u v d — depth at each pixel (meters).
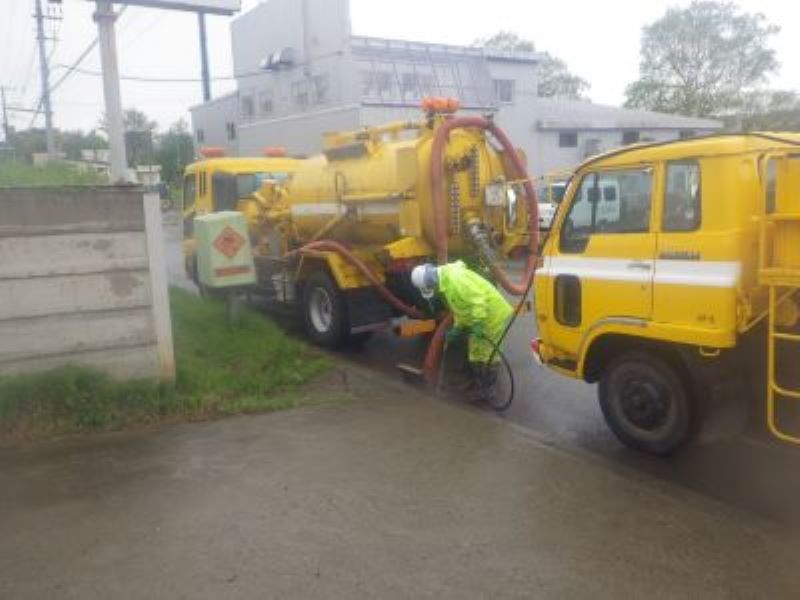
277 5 32.69
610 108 41.06
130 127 60.59
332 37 29.75
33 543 4.25
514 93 33.47
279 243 11.23
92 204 6.43
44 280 6.33
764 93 53.75
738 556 4.04
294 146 28.53
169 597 3.70
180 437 5.96
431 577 3.86
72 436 6.00
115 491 4.94
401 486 4.98
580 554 4.07
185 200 13.97
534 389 7.74
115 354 6.66
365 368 8.84
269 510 4.63
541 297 6.36
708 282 4.97
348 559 4.04
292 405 6.80
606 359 6.05
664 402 5.54
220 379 7.24
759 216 4.82
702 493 5.03
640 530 4.35
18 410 6.06
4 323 6.22
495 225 9.17
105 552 4.13
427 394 7.55
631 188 5.52
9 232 6.17
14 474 5.24
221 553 4.11
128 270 6.64
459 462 5.39
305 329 10.48
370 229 9.60
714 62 53.69
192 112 42.69
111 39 11.84
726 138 4.91
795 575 3.85
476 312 7.13
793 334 4.77
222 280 9.26
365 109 25.73
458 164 8.78
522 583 3.79
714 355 5.13
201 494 4.88
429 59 30.88
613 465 5.59
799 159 4.49
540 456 5.50
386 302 9.75
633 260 5.48
